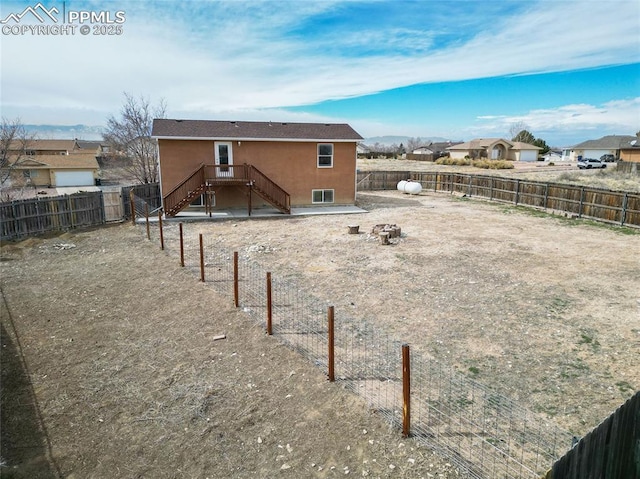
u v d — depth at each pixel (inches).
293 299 348.5
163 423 197.2
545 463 167.8
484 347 266.2
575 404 208.4
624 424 135.5
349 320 307.1
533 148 2709.2
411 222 676.7
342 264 450.0
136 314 319.9
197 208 777.6
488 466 166.7
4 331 291.6
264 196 740.7
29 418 200.1
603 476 133.6
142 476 166.7
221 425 195.8
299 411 204.5
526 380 229.3
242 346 269.7
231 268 435.5
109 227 642.8
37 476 165.3
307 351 261.6
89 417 201.5
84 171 1988.2
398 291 366.9
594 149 2645.2
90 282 392.8
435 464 168.7
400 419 195.6
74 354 260.4
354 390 219.5
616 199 642.8
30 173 1899.6
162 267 438.0
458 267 435.5
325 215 747.4
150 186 759.1
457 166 1947.6
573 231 605.9
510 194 860.0
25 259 470.6
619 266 434.6
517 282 388.5
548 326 296.2
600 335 282.5
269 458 175.5
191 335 285.3
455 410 202.2
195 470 169.8
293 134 800.3
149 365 247.9
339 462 172.2
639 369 240.1
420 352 259.4
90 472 168.2
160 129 748.6
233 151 764.6
